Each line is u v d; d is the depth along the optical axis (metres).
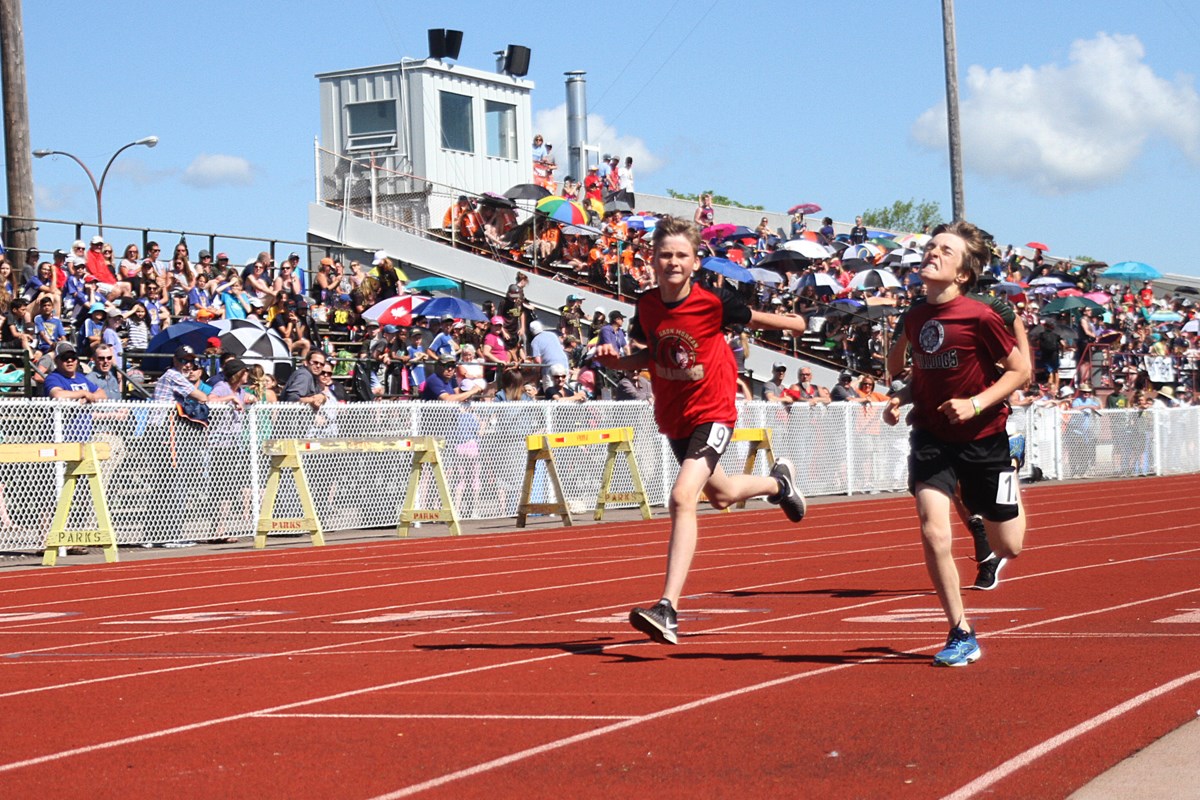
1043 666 5.91
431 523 17.48
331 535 15.90
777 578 10.30
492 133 35.16
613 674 6.07
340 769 4.37
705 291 6.61
